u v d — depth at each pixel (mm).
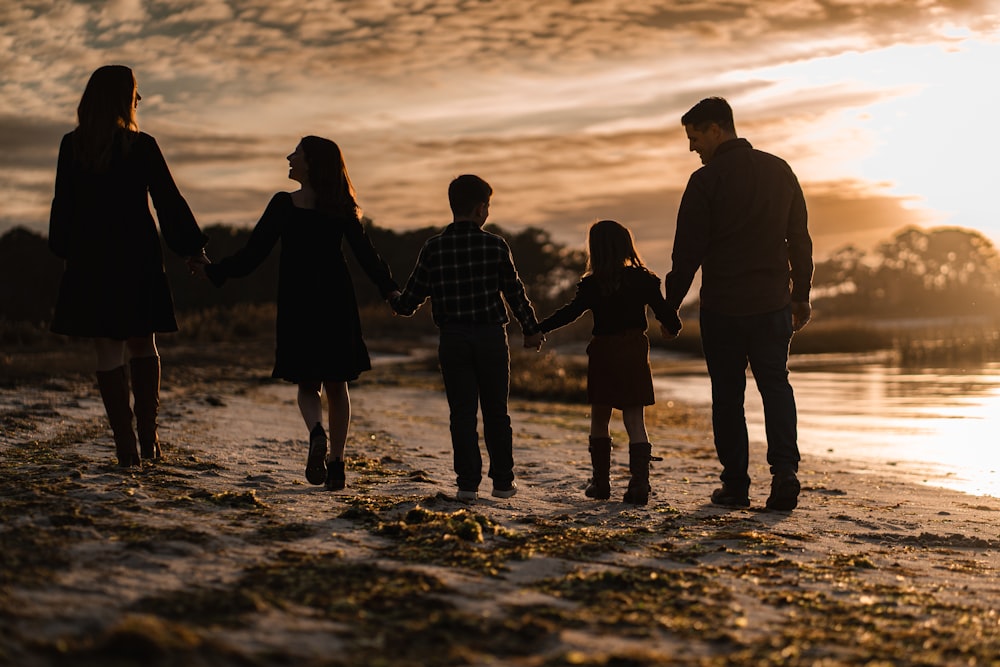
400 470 6113
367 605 2756
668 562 3656
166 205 4977
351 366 4980
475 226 4992
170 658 2145
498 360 4992
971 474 7719
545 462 7352
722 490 5504
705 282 5551
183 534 3498
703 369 25906
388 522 4070
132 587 2779
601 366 5297
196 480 4902
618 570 3387
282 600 2744
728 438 5480
